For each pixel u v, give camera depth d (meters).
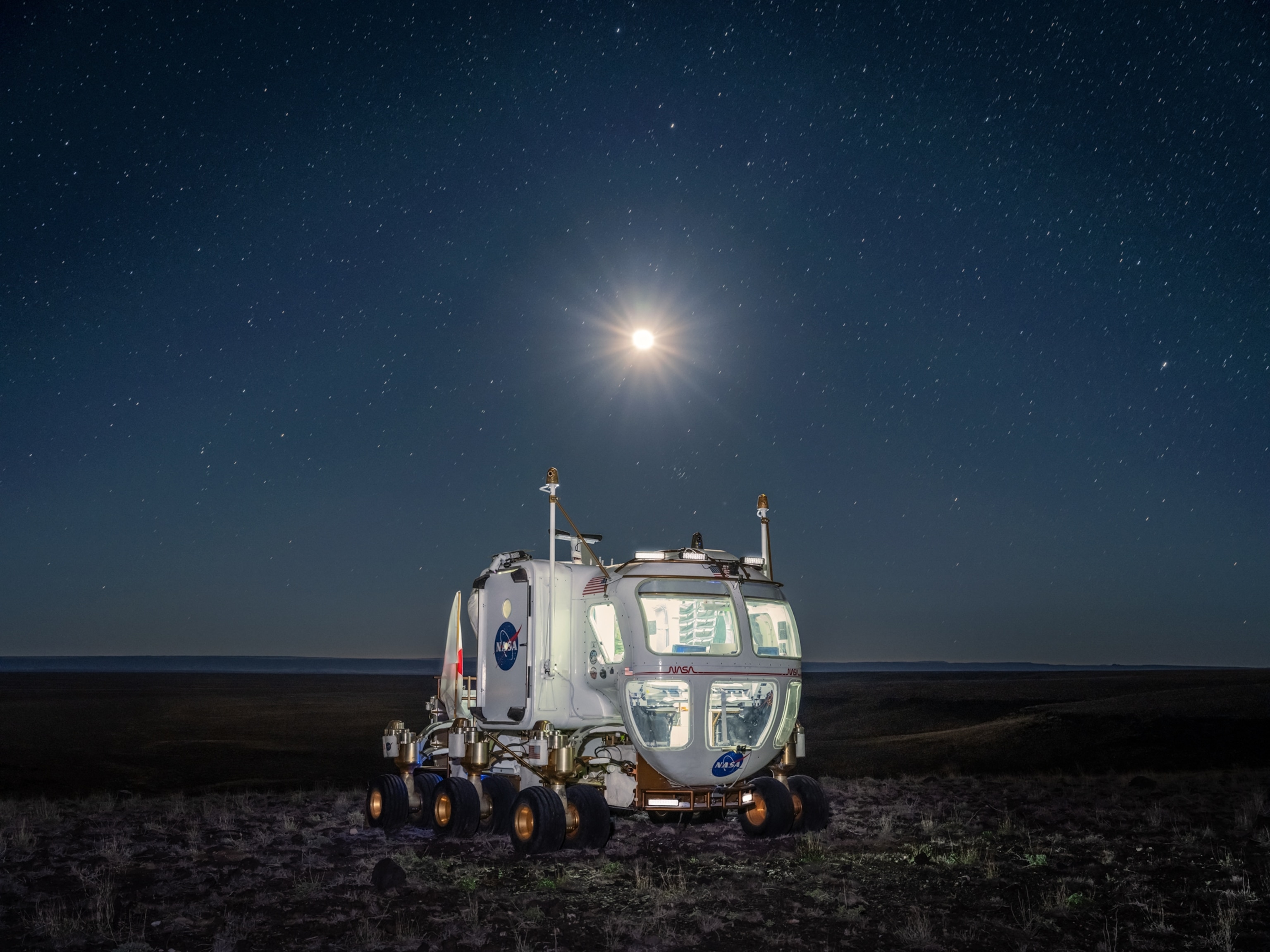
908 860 10.95
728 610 12.04
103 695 91.50
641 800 11.08
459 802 12.23
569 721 11.99
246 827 13.71
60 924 8.19
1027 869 10.52
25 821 14.15
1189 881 9.91
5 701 77.25
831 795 17.06
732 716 11.14
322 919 8.38
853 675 196.62
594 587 11.86
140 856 11.45
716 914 8.52
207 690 105.81
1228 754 34.56
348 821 14.20
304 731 50.59
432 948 7.50
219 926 8.14
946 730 49.69
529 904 8.88
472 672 13.78
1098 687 88.62
